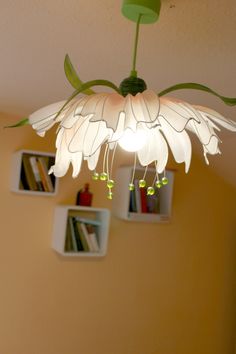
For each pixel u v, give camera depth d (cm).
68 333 261
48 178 241
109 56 142
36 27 123
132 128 73
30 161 239
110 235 274
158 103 72
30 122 79
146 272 286
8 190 247
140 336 283
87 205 257
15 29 126
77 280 264
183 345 298
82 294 265
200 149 283
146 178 274
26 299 250
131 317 280
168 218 273
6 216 246
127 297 279
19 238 249
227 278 318
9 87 196
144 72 157
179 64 145
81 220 253
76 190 263
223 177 312
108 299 273
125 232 279
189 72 152
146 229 287
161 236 292
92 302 268
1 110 243
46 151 255
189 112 76
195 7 104
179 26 115
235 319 320
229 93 173
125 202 260
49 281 256
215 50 129
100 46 134
